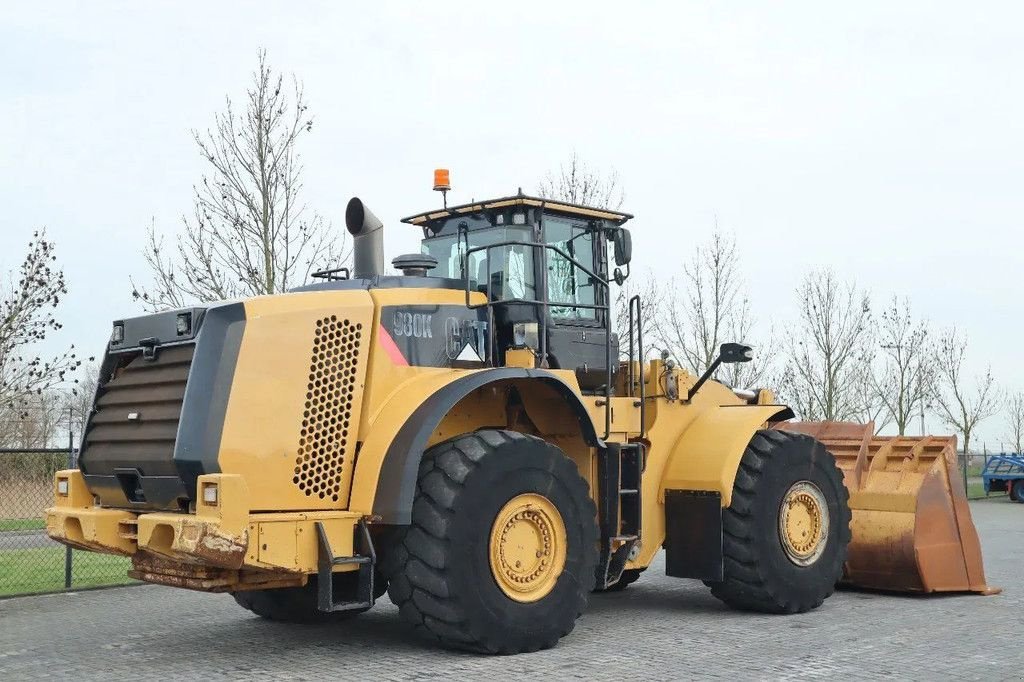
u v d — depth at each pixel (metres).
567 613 6.96
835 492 8.68
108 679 6.21
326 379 6.61
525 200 7.77
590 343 8.16
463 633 6.55
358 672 6.25
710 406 8.83
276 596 8.03
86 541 6.78
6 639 7.62
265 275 12.12
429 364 7.15
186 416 6.18
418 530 6.55
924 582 9.00
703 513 8.16
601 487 7.72
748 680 5.94
